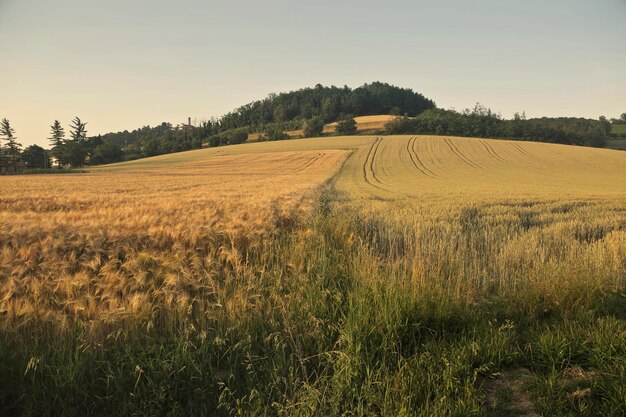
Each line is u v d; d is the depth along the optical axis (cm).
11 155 11069
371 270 614
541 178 4594
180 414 351
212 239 732
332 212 1383
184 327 450
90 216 1052
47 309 448
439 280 605
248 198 1569
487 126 11731
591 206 1861
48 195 2103
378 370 364
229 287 547
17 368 384
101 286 475
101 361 392
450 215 1465
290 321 457
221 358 419
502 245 890
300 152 8425
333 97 18662
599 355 399
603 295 562
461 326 481
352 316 455
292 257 698
